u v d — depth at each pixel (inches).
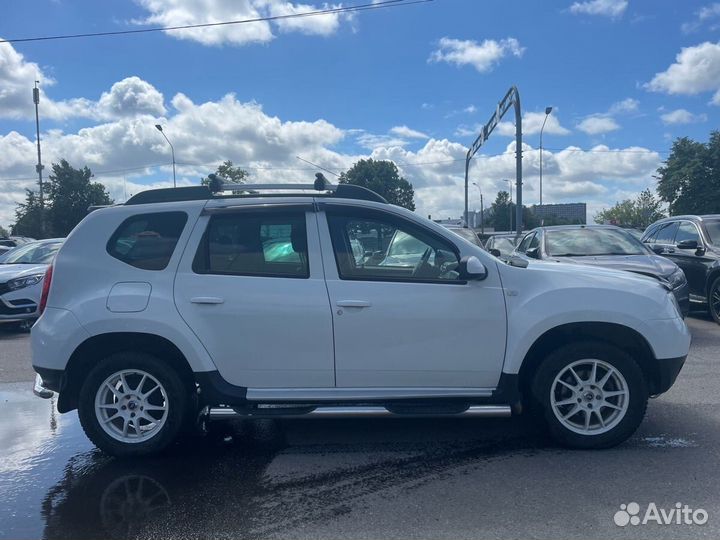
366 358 177.8
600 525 137.6
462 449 186.5
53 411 240.5
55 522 145.0
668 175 1914.4
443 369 179.0
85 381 180.1
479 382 180.7
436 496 154.3
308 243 180.7
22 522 145.3
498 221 3265.3
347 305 175.8
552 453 180.7
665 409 218.1
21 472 176.7
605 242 375.9
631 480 160.4
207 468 176.2
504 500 150.9
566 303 177.5
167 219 183.9
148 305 175.8
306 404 181.3
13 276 411.5
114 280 179.5
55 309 179.6
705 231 416.2
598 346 177.3
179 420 181.6
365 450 187.9
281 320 176.4
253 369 178.2
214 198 188.1
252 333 176.6
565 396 183.6
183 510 149.7
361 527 139.3
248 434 205.0
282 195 188.5
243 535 136.9
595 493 153.4
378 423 213.9
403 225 184.2
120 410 182.4
